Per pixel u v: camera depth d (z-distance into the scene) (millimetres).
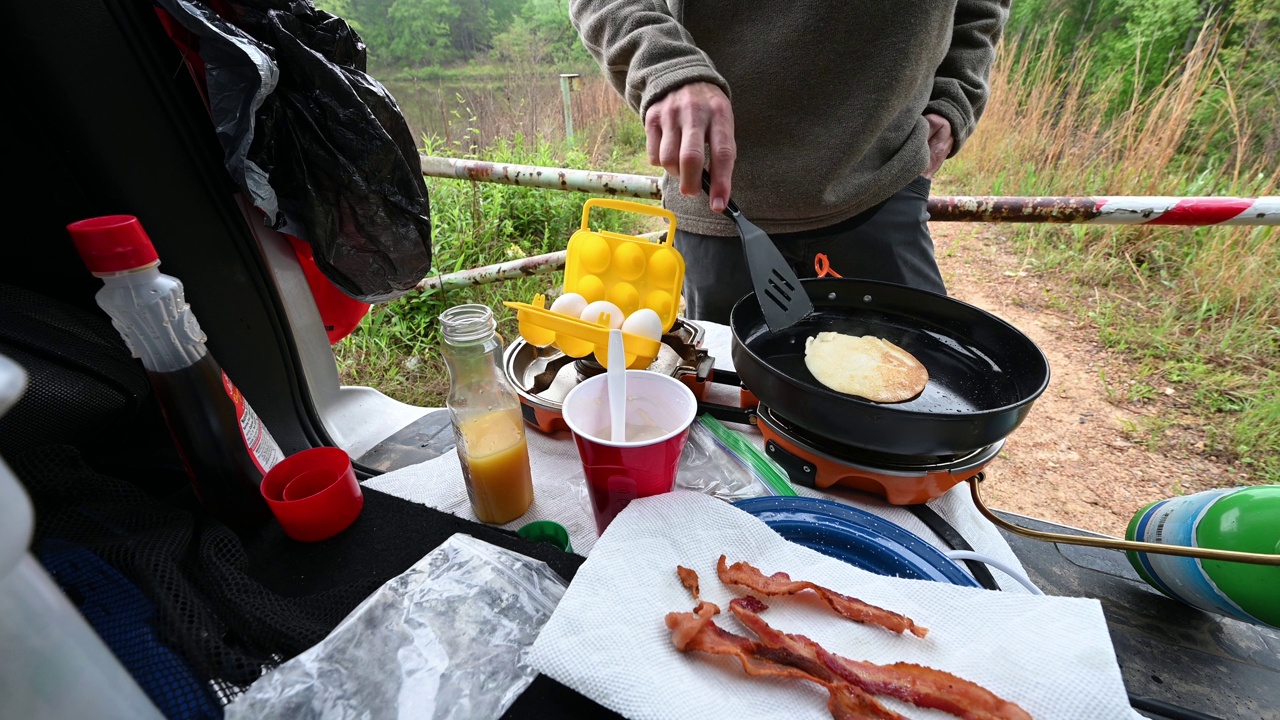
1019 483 1914
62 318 603
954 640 467
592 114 5223
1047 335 2670
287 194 786
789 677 439
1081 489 1881
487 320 610
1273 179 2779
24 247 619
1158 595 762
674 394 633
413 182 869
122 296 466
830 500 698
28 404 536
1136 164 3238
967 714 403
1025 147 3762
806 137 1214
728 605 501
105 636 432
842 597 493
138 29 570
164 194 618
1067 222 1331
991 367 801
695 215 1406
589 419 622
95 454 644
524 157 3779
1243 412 2102
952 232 3805
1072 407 2234
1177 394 2252
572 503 719
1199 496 702
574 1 1206
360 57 837
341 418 945
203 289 678
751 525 559
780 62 1148
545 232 3408
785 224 1328
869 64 1123
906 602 498
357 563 577
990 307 2910
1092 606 464
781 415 669
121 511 527
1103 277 2977
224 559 528
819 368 823
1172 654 668
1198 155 3170
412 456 863
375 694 422
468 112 4645
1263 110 3053
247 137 647
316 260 858
